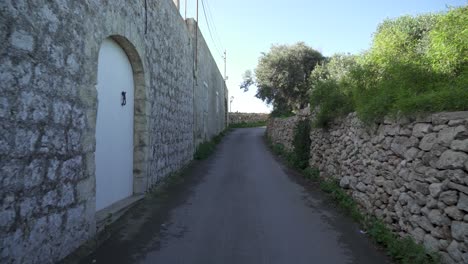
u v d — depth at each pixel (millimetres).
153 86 8062
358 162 6523
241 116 44500
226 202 7180
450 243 3617
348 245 4859
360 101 6449
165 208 6656
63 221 4074
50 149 3822
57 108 3953
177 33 11031
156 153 8375
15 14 3260
